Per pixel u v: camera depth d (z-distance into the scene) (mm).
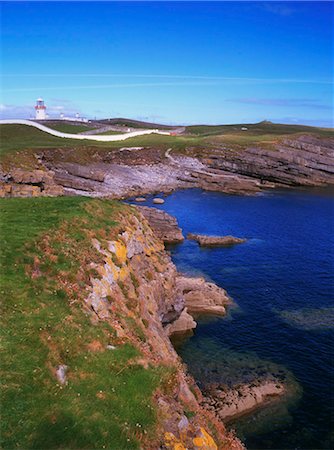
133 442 14508
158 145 149125
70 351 18141
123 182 111438
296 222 82125
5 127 144875
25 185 66812
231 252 62125
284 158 138125
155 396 17375
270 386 29328
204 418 19703
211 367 31891
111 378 17406
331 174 139000
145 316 27250
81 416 14695
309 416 26828
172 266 39781
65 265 24422
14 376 15344
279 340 36469
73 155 113812
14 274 22250
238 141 163875
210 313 41469
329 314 41562
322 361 33125
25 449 12883
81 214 32312
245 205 99000
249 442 24453
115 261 28219
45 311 20125
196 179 126062
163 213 70188
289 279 51031
